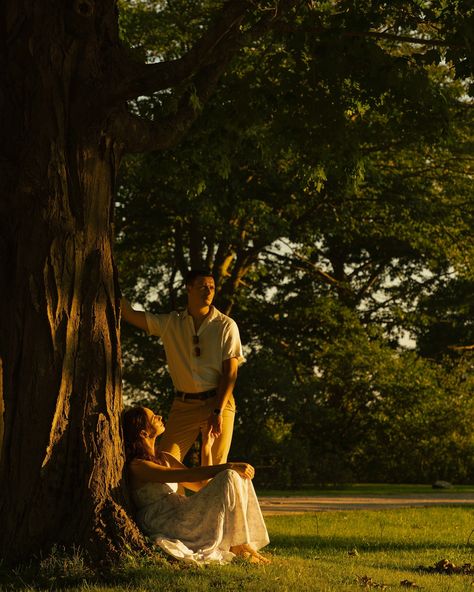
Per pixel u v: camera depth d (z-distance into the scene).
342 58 10.86
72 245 7.10
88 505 6.86
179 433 7.94
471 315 41.62
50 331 7.00
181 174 13.97
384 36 10.45
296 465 27.16
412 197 27.16
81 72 7.14
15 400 6.98
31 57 7.06
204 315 7.89
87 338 7.14
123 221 28.84
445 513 16.30
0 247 7.09
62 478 6.95
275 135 12.51
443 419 32.50
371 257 38.53
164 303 34.75
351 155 12.66
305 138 12.34
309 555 9.07
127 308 7.96
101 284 7.24
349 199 27.62
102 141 7.26
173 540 6.86
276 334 33.81
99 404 7.12
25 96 7.07
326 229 28.84
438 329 42.22
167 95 9.09
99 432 7.04
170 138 7.81
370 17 10.69
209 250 31.59
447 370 39.59
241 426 27.20
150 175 14.09
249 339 33.97
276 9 7.96
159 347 31.20
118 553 6.66
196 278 7.84
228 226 26.53
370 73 11.09
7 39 7.12
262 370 27.70
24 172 6.98
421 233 29.38
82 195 7.14
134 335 31.31
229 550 7.06
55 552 6.64
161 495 7.12
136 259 34.16
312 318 33.53
